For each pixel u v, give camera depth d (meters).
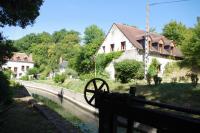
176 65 39.22
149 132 9.05
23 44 114.62
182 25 64.44
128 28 42.62
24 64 85.25
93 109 23.47
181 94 18.80
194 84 22.11
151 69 36.97
